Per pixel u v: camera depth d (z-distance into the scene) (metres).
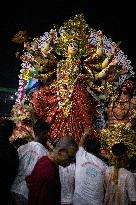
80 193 4.96
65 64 7.81
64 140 4.33
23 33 7.69
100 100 7.88
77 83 7.70
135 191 5.30
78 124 7.50
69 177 4.98
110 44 8.40
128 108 7.72
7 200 4.55
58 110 7.57
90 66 7.89
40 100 7.67
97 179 5.06
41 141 5.17
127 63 8.38
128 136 7.45
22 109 7.91
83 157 5.12
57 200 4.19
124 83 7.91
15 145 5.97
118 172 5.33
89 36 8.16
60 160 4.27
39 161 4.31
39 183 4.12
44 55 7.77
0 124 4.79
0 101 17.56
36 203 4.09
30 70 8.23
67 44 7.89
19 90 8.41
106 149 7.33
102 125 7.92
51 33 7.83
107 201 5.30
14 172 4.62
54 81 7.89
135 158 6.25
